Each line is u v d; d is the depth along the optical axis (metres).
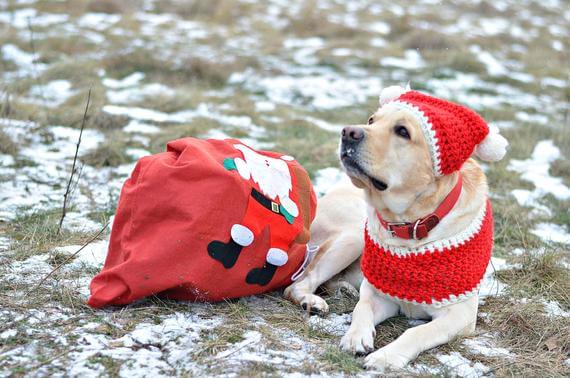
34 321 2.66
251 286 3.03
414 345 2.67
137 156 5.52
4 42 9.66
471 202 2.93
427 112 2.77
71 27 11.18
